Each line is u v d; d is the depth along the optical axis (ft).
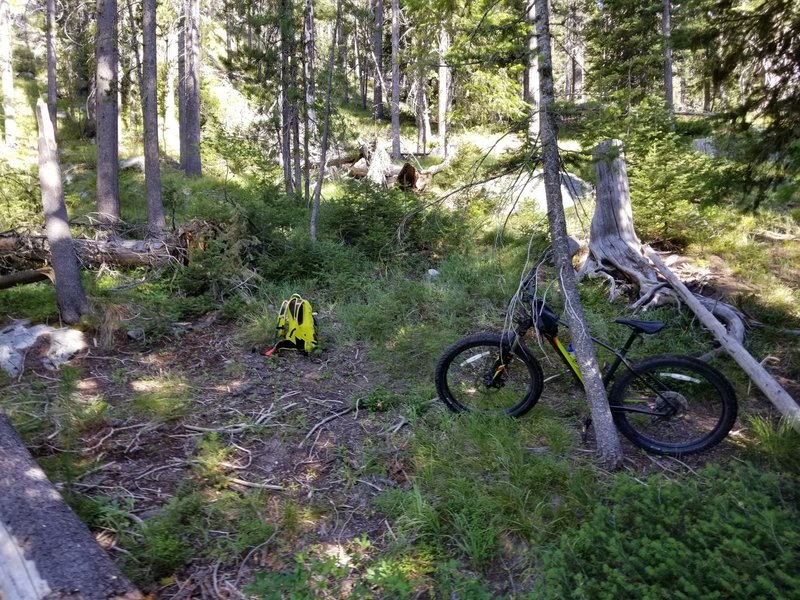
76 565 7.91
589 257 23.56
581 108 12.48
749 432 13.09
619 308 20.84
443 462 12.25
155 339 19.66
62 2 65.46
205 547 10.14
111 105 35.94
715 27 13.47
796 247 24.25
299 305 19.08
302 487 12.04
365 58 74.23
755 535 6.98
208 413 15.02
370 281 24.62
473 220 28.71
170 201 39.27
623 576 6.97
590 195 30.86
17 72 91.45
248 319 21.56
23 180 36.35
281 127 40.73
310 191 44.37
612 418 12.64
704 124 14.80
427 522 10.46
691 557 6.95
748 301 19.63
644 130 23.30
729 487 8.35
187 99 56.90
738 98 14.02
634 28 40.40
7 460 9.70
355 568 9.80
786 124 13.30
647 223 25.09
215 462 12.52
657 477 8.78
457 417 14.15
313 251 26.48
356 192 30.63
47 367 17.57
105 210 36.40
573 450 12.84
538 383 13.84
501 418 13.82
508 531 10.29
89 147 67.72
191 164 55.72
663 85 44.21
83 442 13.32
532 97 31.81
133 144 71.72
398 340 19.13
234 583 9.42
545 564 8.34
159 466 12.52
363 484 12.07
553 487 11.32
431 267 26.53
